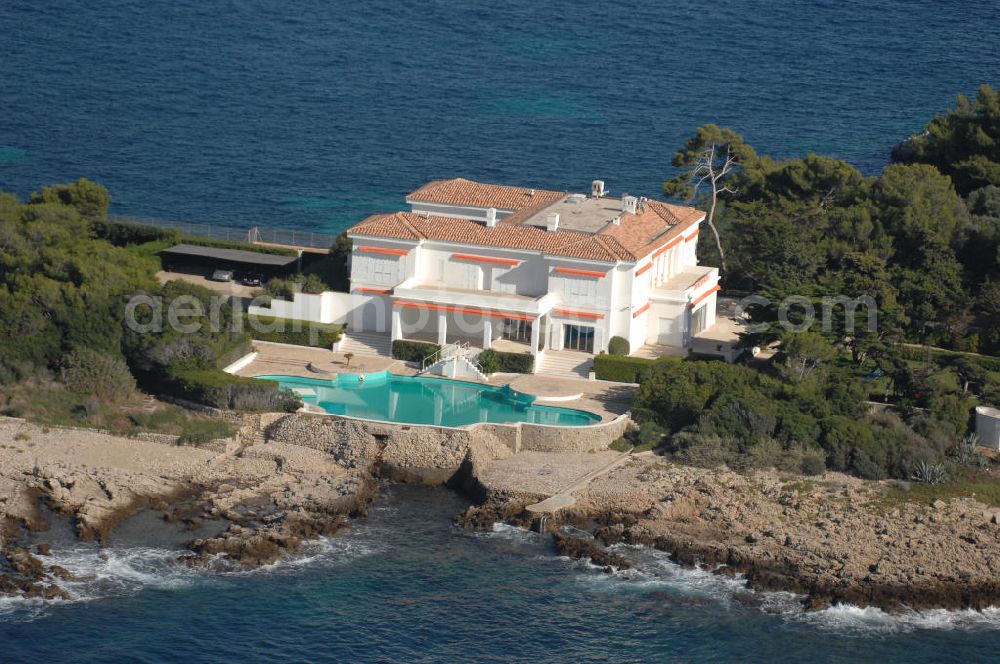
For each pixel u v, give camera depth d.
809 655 183.75
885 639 187.12
